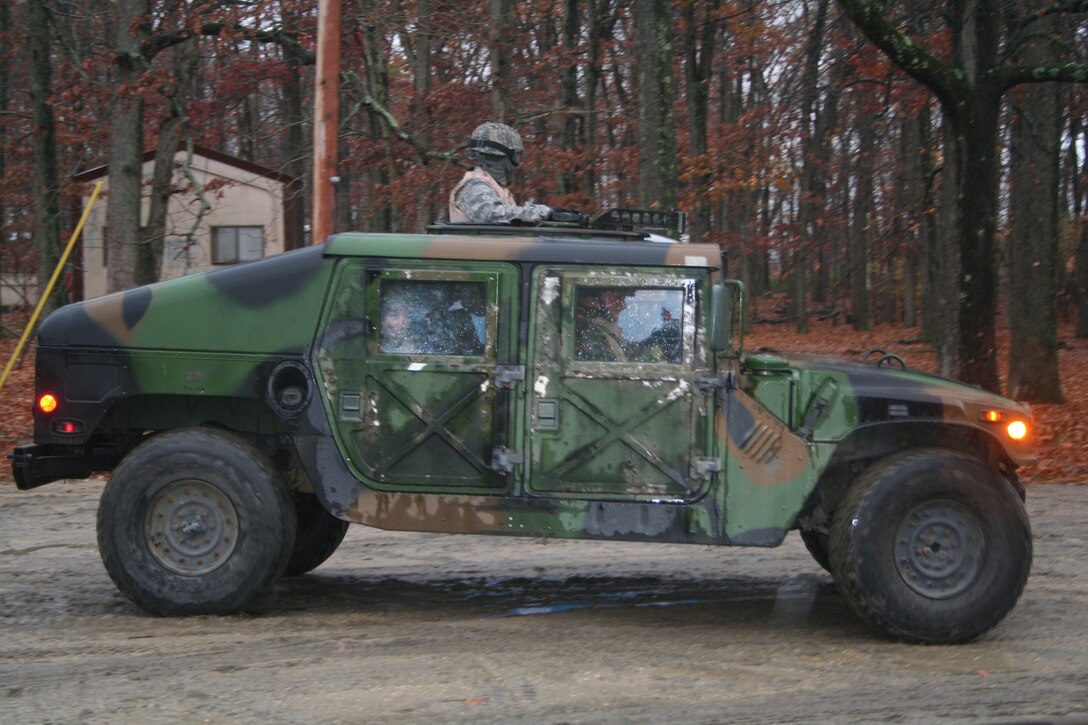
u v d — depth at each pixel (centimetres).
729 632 573
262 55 2012
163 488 566
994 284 1380
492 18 1773
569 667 502
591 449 564
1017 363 1791
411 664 503
